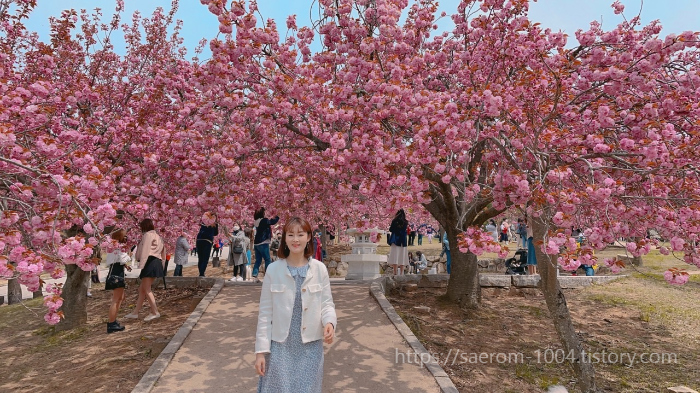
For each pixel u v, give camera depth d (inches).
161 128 259.0
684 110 179.6
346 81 239.9
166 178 265.7
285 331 109.0
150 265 273.4
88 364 205.0
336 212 371.9
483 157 225.1
